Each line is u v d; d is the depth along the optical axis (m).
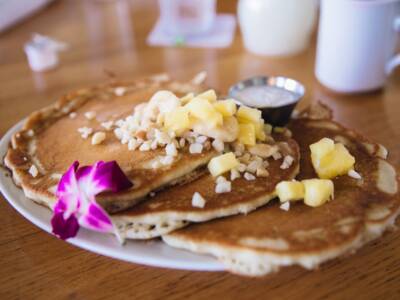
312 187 0.26
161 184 0.27
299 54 0.57
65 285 0.26
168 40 0.61
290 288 0.25
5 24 0.65
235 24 0.65
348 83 0.46
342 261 0.27
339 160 0.29
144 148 0.29
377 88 0.47
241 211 0.26
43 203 0.28
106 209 0.26
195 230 0.25
